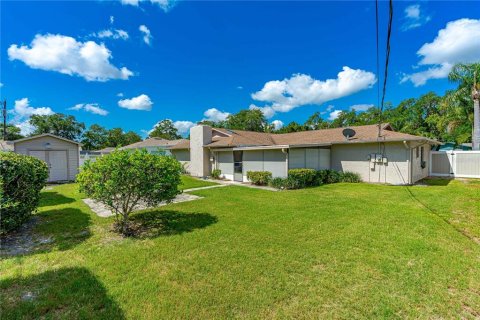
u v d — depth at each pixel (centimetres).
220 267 371
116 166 516
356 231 527
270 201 870
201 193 1066
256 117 4944
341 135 1622
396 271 352
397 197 915
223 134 1980
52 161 1596
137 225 595
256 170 1441
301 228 552
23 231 553
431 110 3102
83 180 530
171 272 357
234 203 841
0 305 277
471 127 2162
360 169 1439
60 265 381
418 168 1414
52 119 4406
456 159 1532
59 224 605
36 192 622
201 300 288
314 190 1125
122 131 5550
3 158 489
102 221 631
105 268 370
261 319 257
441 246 441
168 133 5759
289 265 375
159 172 555
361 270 357
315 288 312
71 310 271
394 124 3291
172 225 589
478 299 287
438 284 318
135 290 309
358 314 263
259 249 438
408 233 510
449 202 796
